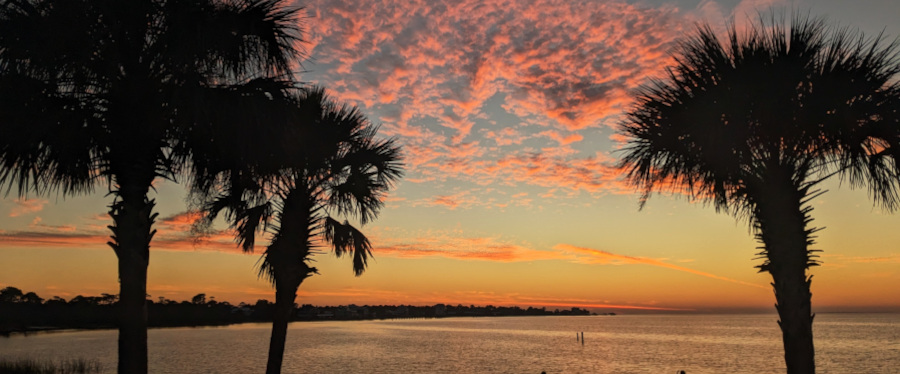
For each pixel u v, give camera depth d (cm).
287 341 9025
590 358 5794
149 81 691
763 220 738
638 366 4922
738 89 678
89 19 654
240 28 718
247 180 852
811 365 682
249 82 751
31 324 12069
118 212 688
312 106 1104
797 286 695
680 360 5634
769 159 732
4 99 629
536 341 9800
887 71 674
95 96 697
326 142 1141
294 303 1140
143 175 703
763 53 685
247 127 713
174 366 4194
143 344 670
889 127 668
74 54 654
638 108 798
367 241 1234
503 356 5903
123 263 676
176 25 662
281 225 1142
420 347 7419
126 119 691
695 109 713
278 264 1125
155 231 712
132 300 671
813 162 743
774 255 714
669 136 753
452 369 4341
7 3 648
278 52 766
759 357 6050
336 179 1212
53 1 634
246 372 3744
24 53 635
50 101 664
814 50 688
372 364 4662
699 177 781
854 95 666
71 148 700
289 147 799
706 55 733
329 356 5559
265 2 733
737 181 759
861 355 6241
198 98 657
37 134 644
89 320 12925
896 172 708
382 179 1227
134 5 667
